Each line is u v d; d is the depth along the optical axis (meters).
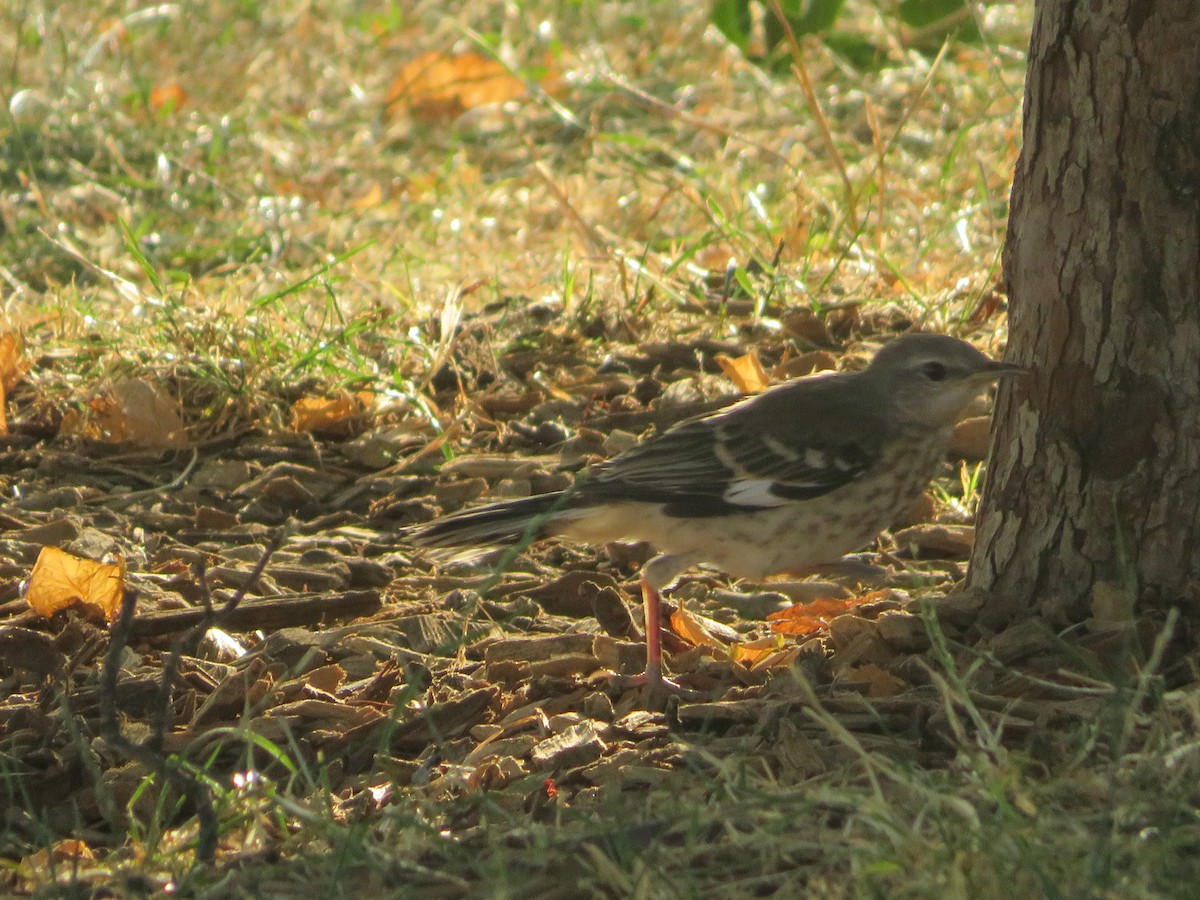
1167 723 8.06
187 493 13.04
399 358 14.99
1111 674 8.96
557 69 24.33
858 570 10.70
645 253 16.38
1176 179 9.01
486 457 13.40
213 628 10.61
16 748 9.26
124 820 8.73
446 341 14.64
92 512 12.70
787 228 17.59
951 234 17.58
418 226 19.62
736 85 23.41
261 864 7.73
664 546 10.43
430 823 8.04
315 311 16.39
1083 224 9.22
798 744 8.54
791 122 21.88
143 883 7.56
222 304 15.02
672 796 7.90
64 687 9.84
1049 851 6.73
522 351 15.23
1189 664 8.97
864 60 23.17
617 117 23.06
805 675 9.39
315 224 19.80
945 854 6.70
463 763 9.02
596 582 11.34
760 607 11.19
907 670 9.30
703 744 8.88
